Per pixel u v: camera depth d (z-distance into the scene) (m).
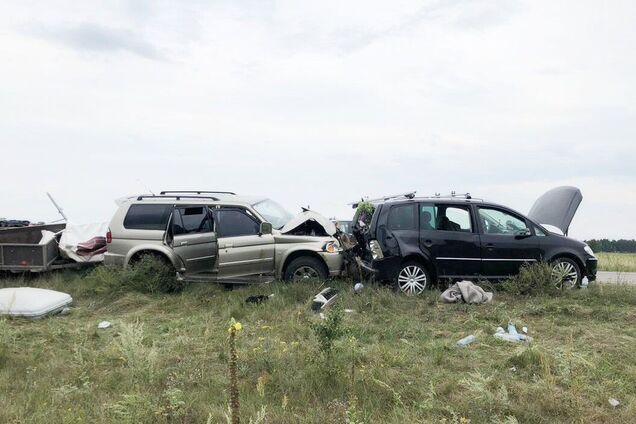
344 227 13.81
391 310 8.66
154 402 4.62
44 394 4.96
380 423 4.31
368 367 5.68
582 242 10.49
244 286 10.74
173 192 11.58
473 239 10.07
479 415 4.48
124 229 10.93
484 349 6.51
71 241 12.17
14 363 6.05
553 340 6.93
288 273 10.39
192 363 5.95
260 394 4.76
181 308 9.26
